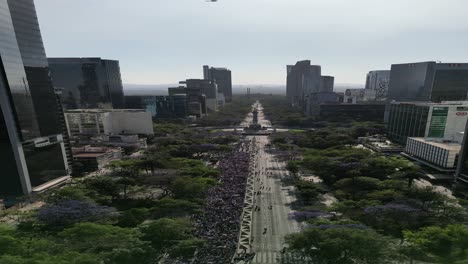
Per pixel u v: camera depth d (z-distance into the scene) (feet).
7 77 342.44
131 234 232.73
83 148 590.55
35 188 393.09
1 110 343.67
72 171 500.33
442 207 282.77
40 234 246.06
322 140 647.15
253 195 379.55
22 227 260.42
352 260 214.48
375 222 265.13
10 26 347.77
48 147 421.59
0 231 233.55
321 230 229.25
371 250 204.95
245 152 637.71
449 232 223.71
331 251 209.87
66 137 484.74
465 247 210.38
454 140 521.24
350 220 255.09
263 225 296.51
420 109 612.29
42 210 275.39
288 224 298.97
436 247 213.25
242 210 323.78
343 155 470.39
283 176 469.98
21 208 351.05
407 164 424.05
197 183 346.33
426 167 490.08
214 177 419.54
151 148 614.75
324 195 375.45
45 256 195.00
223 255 237.25
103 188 358.02
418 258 208.54
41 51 404.98
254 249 249.75
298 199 368.27
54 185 423.64
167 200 307.78
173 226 243.60
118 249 212.23
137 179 401.08
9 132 353.51
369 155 482.69
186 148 590.96
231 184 408.87
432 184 430.20
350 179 360.48
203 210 306.96
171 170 453.58
